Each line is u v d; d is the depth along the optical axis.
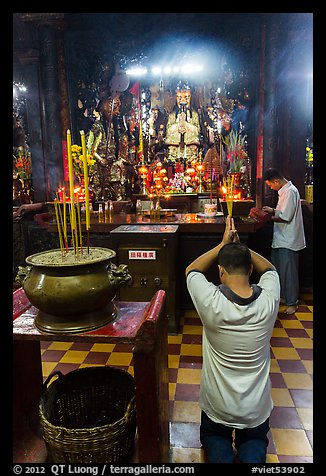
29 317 1.75
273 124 4.91
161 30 5.32
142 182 6.05
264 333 1.62
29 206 4.84
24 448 1.84
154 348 1.49
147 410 1.54
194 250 3.86
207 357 1.76
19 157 5.41
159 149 6.16
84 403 2.05
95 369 2.03
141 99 5.91
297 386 2.56
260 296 1.63
